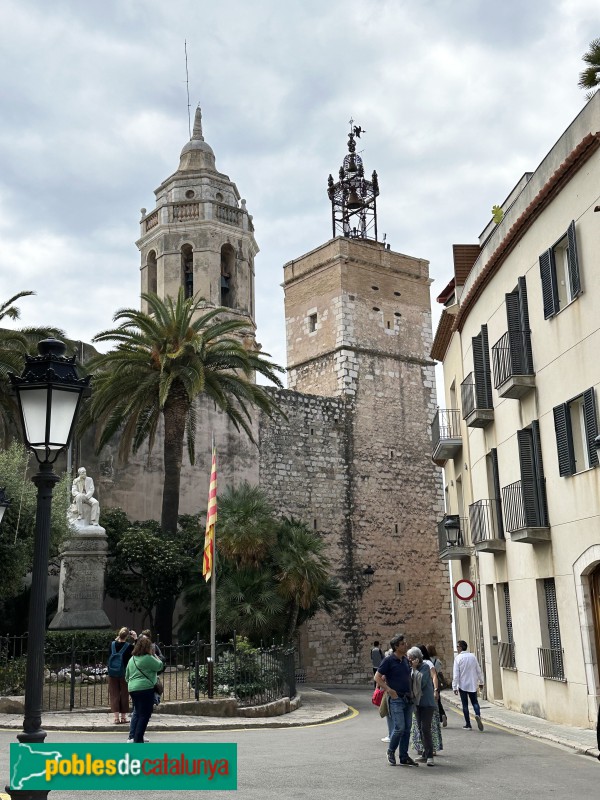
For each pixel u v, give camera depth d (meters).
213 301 44.81
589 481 15.89
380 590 40.97
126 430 29.58
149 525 31.84
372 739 14.70
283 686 21.88
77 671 21.50
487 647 24.02
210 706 18.09
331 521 40.16
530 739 15.00
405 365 45.47
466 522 26.62
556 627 18.02
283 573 27.47
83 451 33.56
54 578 30.41
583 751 13.12
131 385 29.22
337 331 43.62
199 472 36.41
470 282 25.56
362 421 42.69
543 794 9.23
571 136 17.12
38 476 6.74
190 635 28.86
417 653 11.88
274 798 8.64
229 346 30.05
